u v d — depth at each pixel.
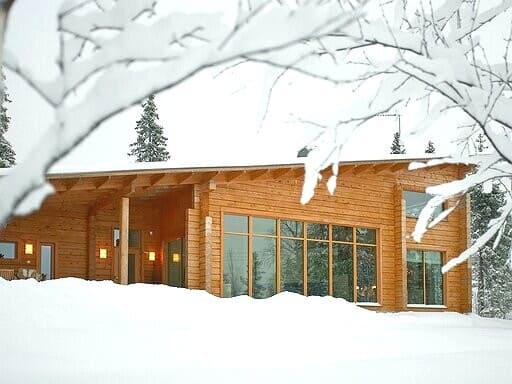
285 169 15.28
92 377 5.12
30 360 5.92
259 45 1.74
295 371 5.68
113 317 9.62
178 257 16.41
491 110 3.22
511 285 31.70
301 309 12.33
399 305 17.14
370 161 16.12
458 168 18.52
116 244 17.45
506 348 8.18
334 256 16.61
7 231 15.95
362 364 6.23
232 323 10.12
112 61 1.78
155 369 5.64
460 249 18.48
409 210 18.08
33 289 10.18
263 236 15.59
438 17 3.74
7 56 1.69
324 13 1.73
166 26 1.88
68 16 2.11
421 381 5.38
